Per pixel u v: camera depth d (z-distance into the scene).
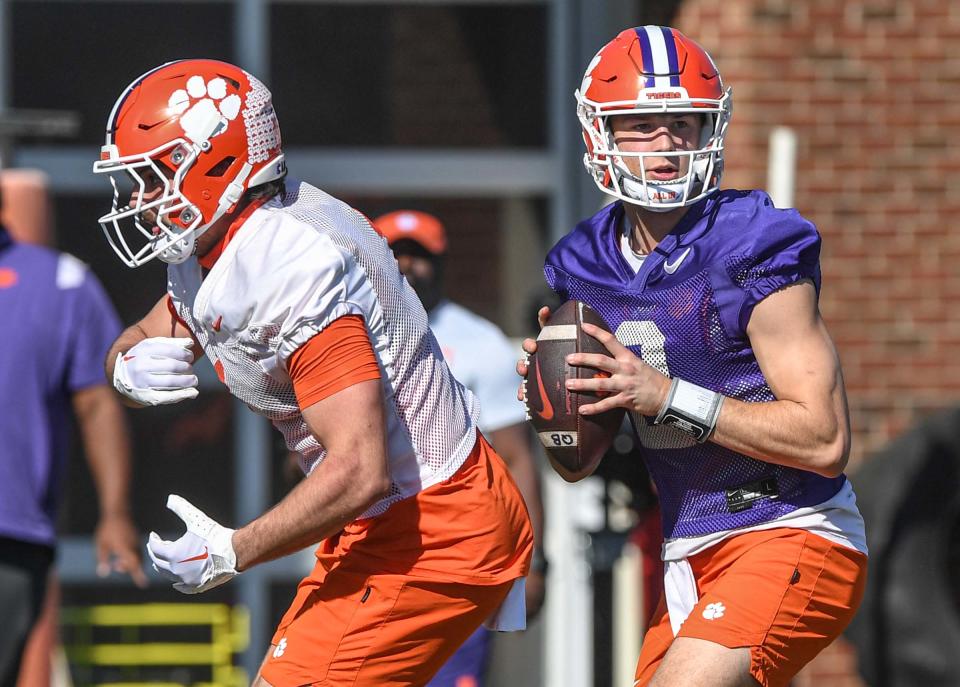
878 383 23.92
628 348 12.48
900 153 23.88
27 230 21.58
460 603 12.21
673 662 11.87
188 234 11.58
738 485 12.40
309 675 12.03
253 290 11.34
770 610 12.00
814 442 11.61
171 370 12.40
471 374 18.61
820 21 23.73
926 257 23.94
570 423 12.37
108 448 19.52
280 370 11.61
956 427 21.59
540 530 18.81
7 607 18.42
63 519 25.31
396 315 12.04
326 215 11.92
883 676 21.36
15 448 18.48
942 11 23.88
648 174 12.14
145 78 11.73
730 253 11.86
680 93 11.95
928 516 21.42
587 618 24.64
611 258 12.59
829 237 23.84
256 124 11.73
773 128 23.67
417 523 12.11
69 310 19.08
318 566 12.84
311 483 11.21
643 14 24.47
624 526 21.20
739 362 12.12
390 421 11.96
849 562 12.45
